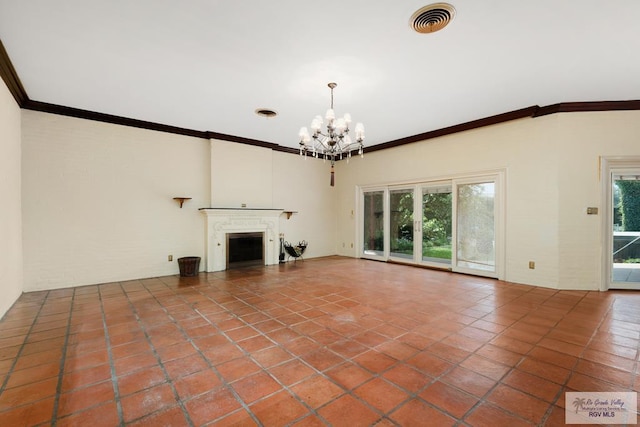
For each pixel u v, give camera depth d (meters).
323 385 1.95
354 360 2.28
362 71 3.28
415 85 3.63
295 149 7.11
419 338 2.66
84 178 4.54
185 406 1.74
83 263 4.55
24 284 4.11
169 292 4.21
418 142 6.07
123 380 2.01
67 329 2.88
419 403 1.76
